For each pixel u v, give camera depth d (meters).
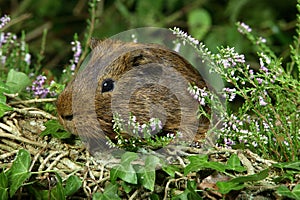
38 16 2.19
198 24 1.94
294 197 1.20
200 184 1.25
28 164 1.28
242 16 2.08
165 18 2.07
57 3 2.19
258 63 1.86
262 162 1.29
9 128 1.35
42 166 1.29
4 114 1.37
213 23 2.11
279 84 1.39
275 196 1.23
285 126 1.30
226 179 1.25
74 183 1.26
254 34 1.89
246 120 1.32
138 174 1.25
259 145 1.33
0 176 1.26
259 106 1.31
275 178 1.24
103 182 1.28
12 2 2.22
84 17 2.27
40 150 1.31
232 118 1.29
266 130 1.32
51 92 1.46
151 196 1.25
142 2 2.03
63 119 1.29
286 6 2.11
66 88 1.32
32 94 1.49
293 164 1.25
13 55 1.60
